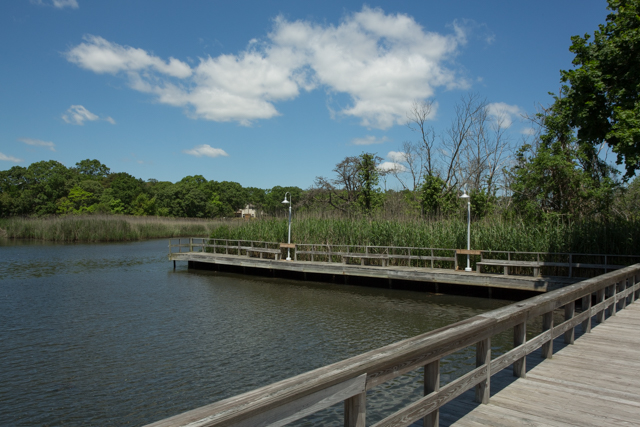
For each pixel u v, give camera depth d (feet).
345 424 8.36
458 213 90.99
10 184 260.01
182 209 269.44
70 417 23.76
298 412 6.91
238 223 101.24
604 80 45.11
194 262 87.40
